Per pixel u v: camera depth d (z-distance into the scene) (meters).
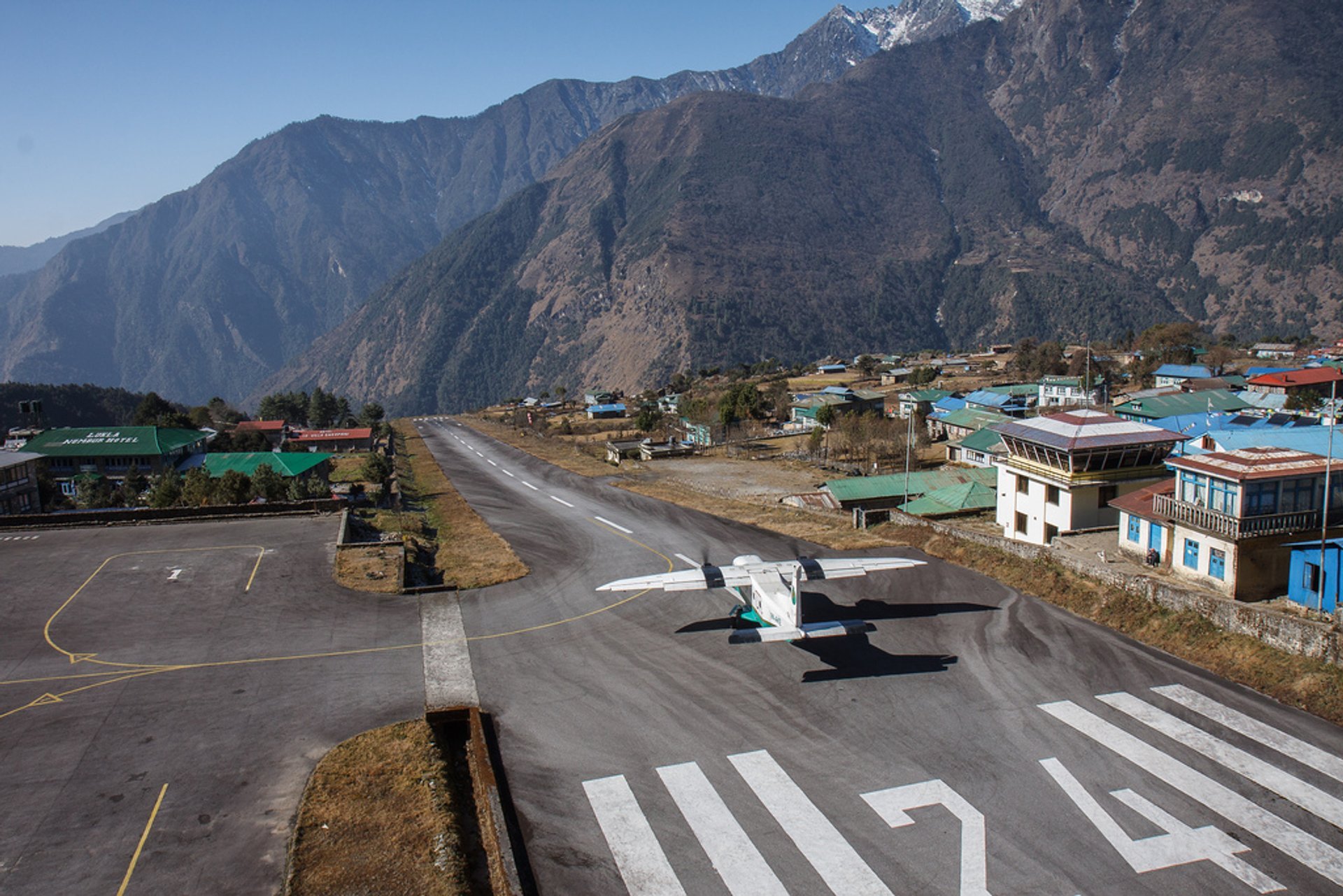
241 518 66.62
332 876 22.56
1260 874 21.89
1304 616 35.12
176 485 78.38
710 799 26.06
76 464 100.44
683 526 66.69
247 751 29.48
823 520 65.75
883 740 29.31
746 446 121.56
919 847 23.41
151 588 47.81
